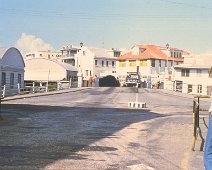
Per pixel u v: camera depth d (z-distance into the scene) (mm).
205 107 29156
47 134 11562
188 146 9867
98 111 22266
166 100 37875
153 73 97312
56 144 9641
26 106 24844
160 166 7375
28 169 6758
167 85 74062
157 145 9984
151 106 28578
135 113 21547
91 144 9852
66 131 12469
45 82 64438
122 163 7562
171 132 12859
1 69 39938
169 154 8680
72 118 17469
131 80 81250
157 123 16031
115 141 10531
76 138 10867
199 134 11875
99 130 13023
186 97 46219
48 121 15742
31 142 9852
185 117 19469
